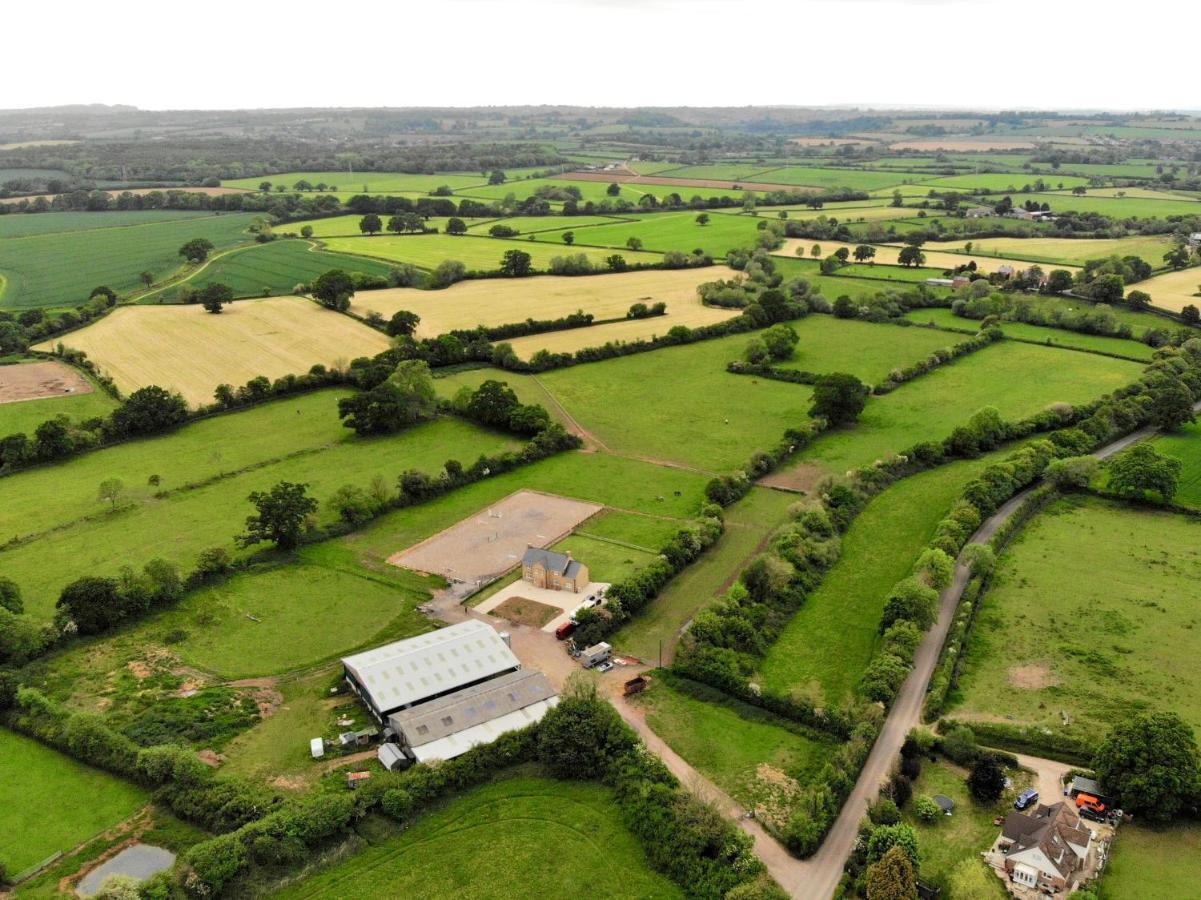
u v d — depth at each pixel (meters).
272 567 129.12
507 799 85.69
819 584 123.44
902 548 132.88
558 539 137.00
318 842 79.94
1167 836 79.12
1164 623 111.06
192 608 118.62
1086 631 110.00
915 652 107.06
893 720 95.44
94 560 129.38
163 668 105.69
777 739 93.44
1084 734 91.44
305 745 92.94
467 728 93.44
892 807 79.56
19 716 95.19
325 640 111.50
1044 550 130.75
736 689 100.25
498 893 74.56
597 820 82.62
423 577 126.81
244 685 102.75
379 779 84.75
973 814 82.19
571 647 108.94
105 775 88.31
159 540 135.62
